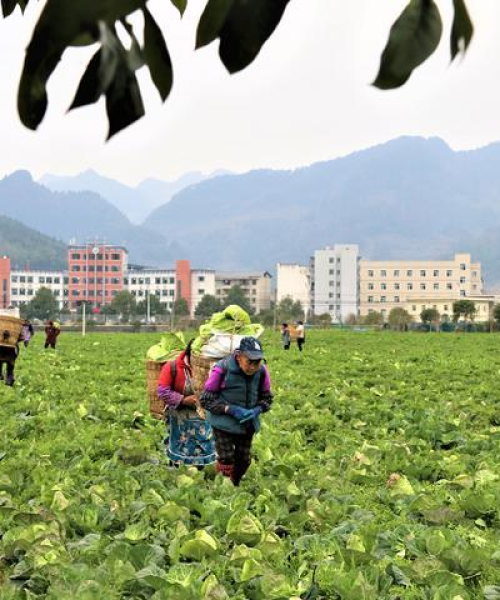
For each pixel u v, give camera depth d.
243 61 0.89
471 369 27.62
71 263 174.75
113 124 0.88
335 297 186.62
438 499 8.70
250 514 7.36
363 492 9.20
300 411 15.82
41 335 68.69
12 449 11.89
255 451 11.36
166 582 5.54
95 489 8.64
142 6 0.87
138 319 130.62
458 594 5.67
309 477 9.72
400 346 47.56
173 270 174.88
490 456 11.54
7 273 174.75
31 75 0.84
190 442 9.66
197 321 108.31
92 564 6.28
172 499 8.23
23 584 5.91
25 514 7.47
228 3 0.88
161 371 9.74
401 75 0.89
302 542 6.95
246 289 186.12
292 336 40.41
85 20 0.83
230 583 6.14
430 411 15.91
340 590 5.63
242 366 8.59
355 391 19.61
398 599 5.62
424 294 183.38
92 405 15.67
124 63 0.88
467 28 0.89
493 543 7.28
